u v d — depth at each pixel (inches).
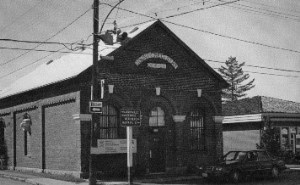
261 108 1395.2
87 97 946.1
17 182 939.3
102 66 958.4
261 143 1306.6
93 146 818.2
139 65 1014.4
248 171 896.3
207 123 1113.4
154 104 1034.7
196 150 1084.5
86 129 939.3
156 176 981.8
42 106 1104.8
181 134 1061.8
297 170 1129.4
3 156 1336.1
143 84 1015.0
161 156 1037.8
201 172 945.5
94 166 818.2
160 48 1050.7
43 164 1089.4
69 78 936.3
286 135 1397.6
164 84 1047.0
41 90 1105.4
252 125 1392.7
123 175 968.9
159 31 1052.5
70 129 977.5
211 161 1101.7
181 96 1071.6
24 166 1206.3
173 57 1069.8
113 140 953.5
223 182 894.4
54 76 1075.3
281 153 1302.9
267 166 930.7
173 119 1058.7
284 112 1378.0
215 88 1131.9
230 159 918.4
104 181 878.4
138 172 988.6
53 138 1050.7
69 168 975.0
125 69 991.0
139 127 1003.3
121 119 828.6
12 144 1284.4
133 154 986.1
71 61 1196.5
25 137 1216.8
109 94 959.0
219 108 1130.7
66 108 999.6
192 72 1096.8
